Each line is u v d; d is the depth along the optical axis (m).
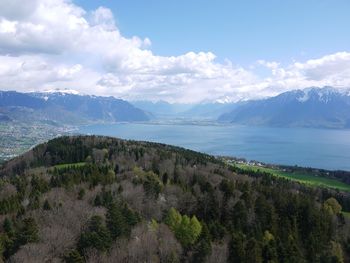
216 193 154.38
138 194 142.50
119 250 103.75
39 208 125.38
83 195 141.12
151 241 109.81
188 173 197.75
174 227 124.25
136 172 182.38
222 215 147.25
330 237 143.75
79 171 185.62
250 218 139.62
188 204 150.62
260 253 116.00
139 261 102.25
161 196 149.88
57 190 150.12
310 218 146.38
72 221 113.56
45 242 100.94
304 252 130.75
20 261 92.69
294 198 159.38
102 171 184.25
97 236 102.88
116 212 113.62
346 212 196.12
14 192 157.50
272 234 133.00
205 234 119.31
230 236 123.69
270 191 172.12
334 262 125.44
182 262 111.25
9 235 105.81
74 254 95.44
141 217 126.62
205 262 109.62
